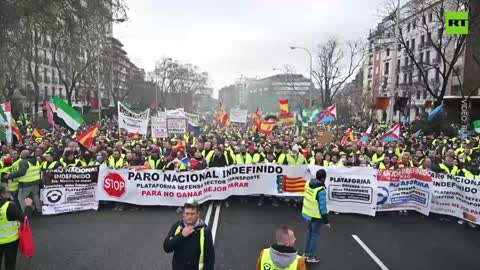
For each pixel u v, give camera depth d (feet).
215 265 23.16
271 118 124.16
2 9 48.60
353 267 23.29
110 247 25.91
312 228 23.98
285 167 36.94
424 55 191.21
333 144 52.44
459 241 28.09
